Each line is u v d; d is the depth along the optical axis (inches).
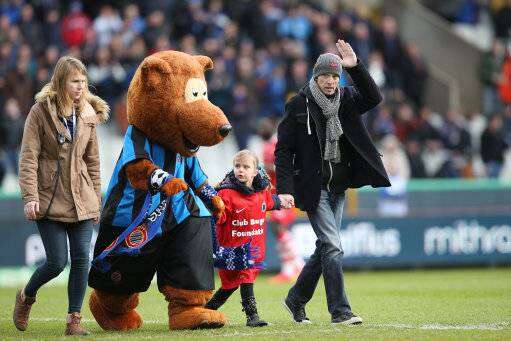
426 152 2197.3
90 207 778.8
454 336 742.5
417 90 2385.6
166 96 770.2
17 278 1533.0
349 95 841.5
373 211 1747.0
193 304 791.1
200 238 792.3
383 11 2645.2
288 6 2338.8
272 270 1716.3
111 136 2014.0
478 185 1813.5
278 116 2087.8
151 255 783.7
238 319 925.8
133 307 827.4
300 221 1667.1
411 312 976.9
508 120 2365.9
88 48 2009.1
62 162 773.9
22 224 1542.8
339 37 2279.8
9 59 1915.6
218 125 768.9
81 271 776.3
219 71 2014.0
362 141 834.2
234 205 824.3
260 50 2213.3
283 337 731.4
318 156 829.2
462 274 1641.2
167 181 750.5
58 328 852.0
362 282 1465.3
